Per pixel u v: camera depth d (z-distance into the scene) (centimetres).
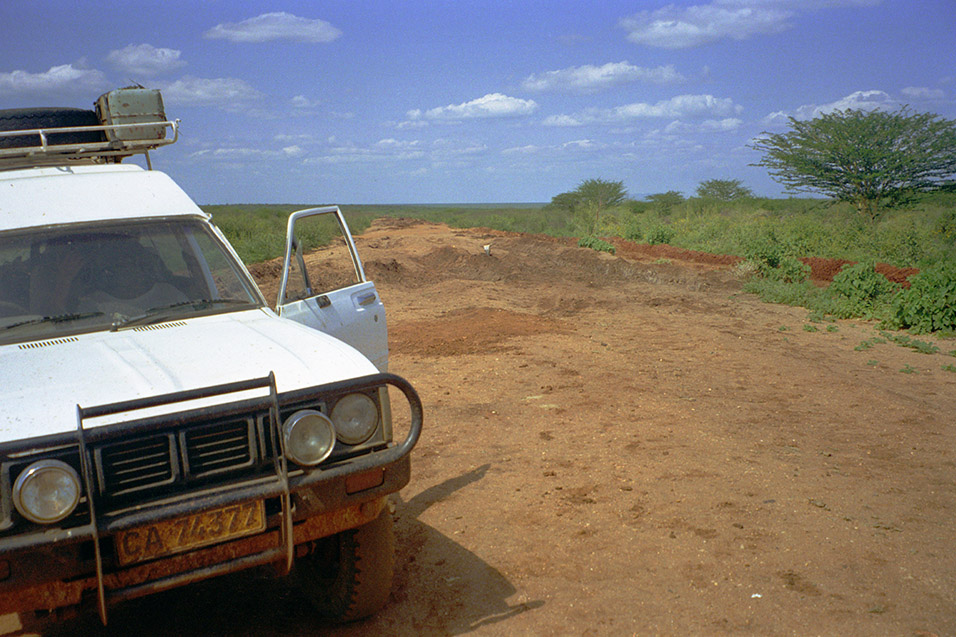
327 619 369
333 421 311
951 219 2370
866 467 549
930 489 504
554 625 350
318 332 382
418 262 2147
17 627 348
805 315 1341
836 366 903
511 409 724
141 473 280
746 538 430
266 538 298
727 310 1368
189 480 285
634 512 475
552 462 577
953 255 1906
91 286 393
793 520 454
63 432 263
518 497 511
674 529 447
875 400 738
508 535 453
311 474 301
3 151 433
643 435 631
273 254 2297
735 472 539
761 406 718
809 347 1027
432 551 437
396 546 446
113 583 273
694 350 984
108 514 268
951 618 340
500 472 561
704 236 2858
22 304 376
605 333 1121
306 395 303
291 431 294
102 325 375
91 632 361
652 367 885
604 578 393
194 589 407
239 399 299
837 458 570
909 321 1169
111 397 291
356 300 472
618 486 520
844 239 2267
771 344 1038
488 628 351
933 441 611
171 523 277
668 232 2994
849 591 367
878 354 990
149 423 274
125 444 277
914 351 1015
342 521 319
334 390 308
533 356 950
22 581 255
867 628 333
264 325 385
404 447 321
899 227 2289
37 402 284
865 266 1421
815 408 711
